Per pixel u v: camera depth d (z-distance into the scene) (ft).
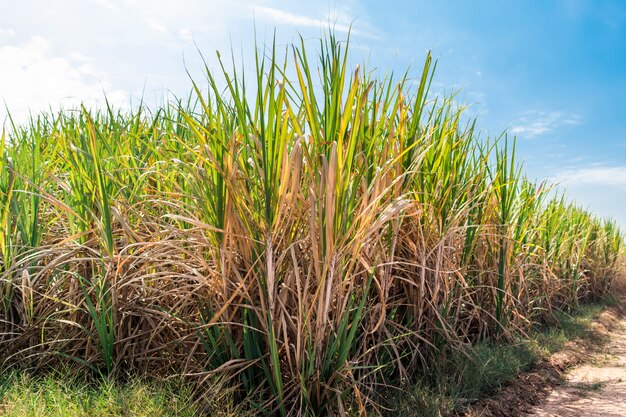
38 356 14.02
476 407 14.53
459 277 17.70
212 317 12.26
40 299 14.58
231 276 11.72
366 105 13.30
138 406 11.26
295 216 11.62
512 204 21.85
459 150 16.92
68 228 16.02
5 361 13.51
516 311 21.30
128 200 15.02
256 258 11.35
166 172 15.05
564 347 22.97
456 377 15.55
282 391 11.09
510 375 17.24
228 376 11.69
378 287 12.94
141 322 13.71
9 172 14.53
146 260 13.65
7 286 14.29
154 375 13.26
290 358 11.57
